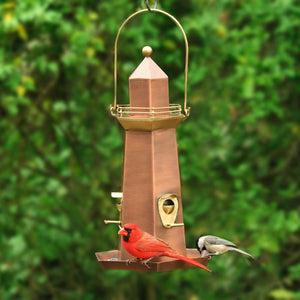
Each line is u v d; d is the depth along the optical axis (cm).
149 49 609
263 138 1173
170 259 579
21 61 1035
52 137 1134
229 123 1130
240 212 1095
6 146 1100
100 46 1027
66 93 1128
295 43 1091
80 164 1120
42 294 1173
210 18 1059
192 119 1111
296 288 1194
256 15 1071
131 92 603
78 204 1120
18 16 980
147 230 593
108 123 1113
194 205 1109
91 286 1177
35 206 1102
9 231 1111
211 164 1142
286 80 1165
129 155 602
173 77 1109
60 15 994
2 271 1091
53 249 1119
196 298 1166
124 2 1055
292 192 1145
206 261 612
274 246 1068
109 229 1119
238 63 1073
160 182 597
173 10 1084
